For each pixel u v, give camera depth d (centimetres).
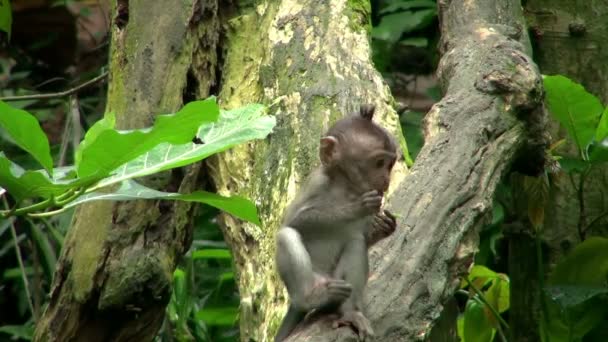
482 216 838
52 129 1789
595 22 1175
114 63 1147
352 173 731
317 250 732
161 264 1012
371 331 683
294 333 686
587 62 1180
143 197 576
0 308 1711
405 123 1480
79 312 1020
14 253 1658
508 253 1256
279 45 1120
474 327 1135
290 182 967
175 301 1299
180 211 1066
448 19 1069
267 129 575
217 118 536
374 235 752
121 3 1167
